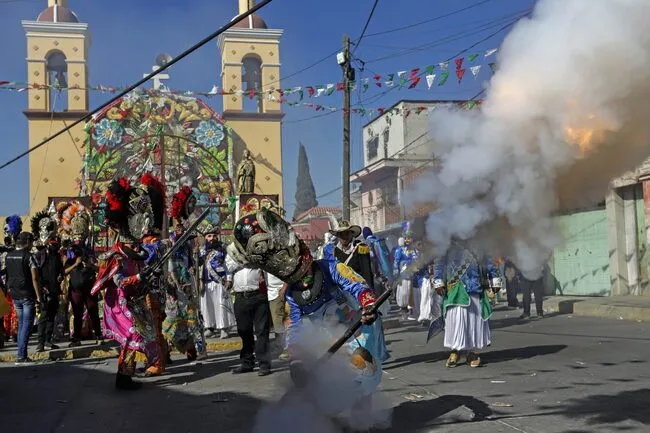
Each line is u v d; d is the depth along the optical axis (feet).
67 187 67.41
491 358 27.55
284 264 13.70
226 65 71.82
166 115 64.80
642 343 30.81
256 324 25.38
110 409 19.66
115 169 63.41
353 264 23.25
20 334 31.22
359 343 14.15
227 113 70.38
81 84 69.51
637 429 15.29
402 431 15.64
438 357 28.48
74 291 36.81
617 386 20.54
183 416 18.34
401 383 22.22
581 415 16.79
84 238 45.47
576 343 31.50
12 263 31.22
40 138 67.36
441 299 25.86
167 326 28.40
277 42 73.05
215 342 35.78
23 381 25.44
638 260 54.60
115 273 22.97
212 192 64.18
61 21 71.00
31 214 66.54
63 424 17.80
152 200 24.75
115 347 33.68
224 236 61.62
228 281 28.30
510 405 18.19
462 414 16.80
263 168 70.64
